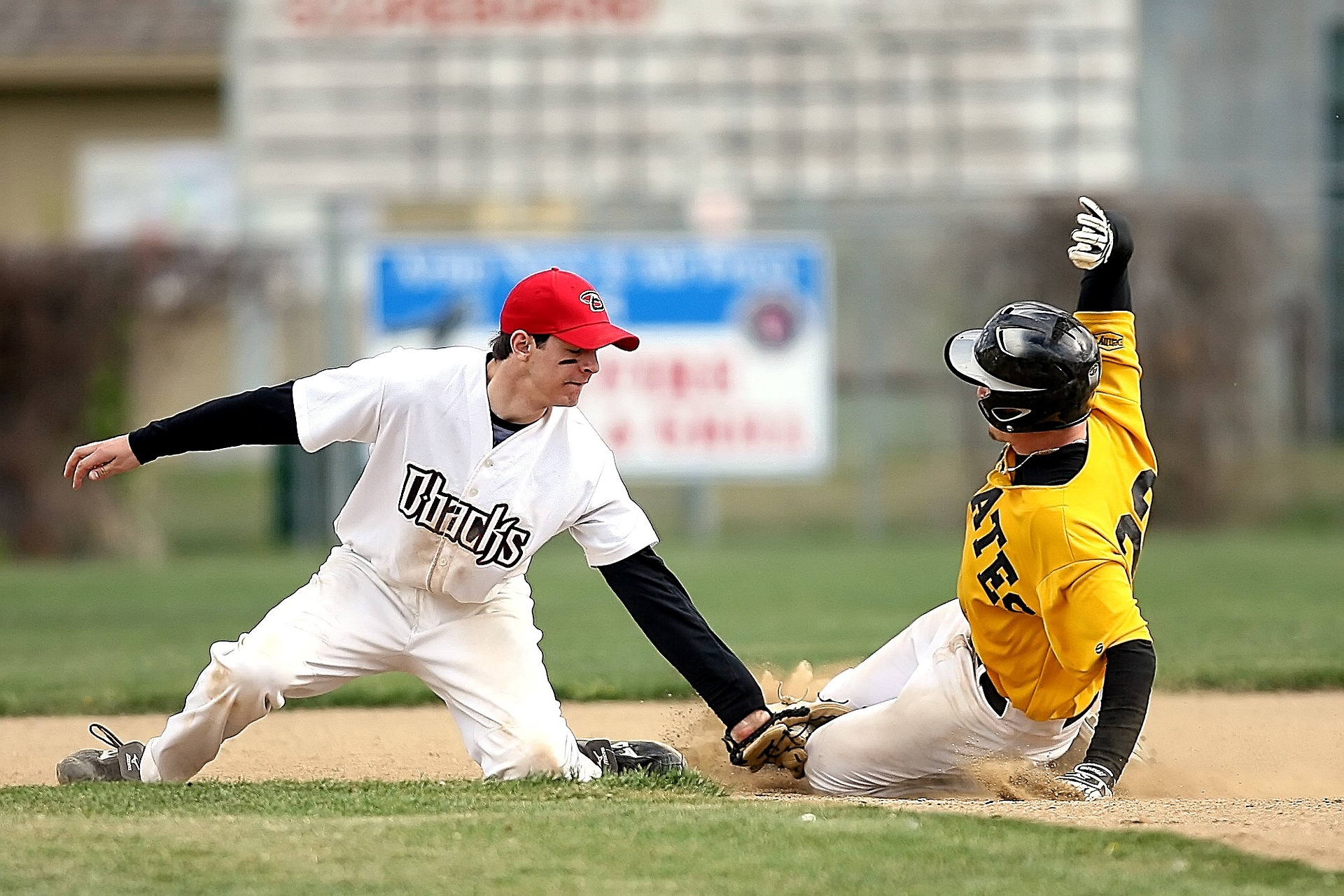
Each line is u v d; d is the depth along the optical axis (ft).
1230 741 74.08
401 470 55.06
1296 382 191.83
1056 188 212.64
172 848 45.60
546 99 230.68
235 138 231.91
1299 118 236.43
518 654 57.98
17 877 42.73
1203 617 115.24
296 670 56.39
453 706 58.13
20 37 290.97
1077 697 56.18
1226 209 190.29
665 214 211.41
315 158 231.30
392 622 57.41
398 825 48.67
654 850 45.42
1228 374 190.29
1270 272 191.31
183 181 296.51
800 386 178.60
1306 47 236.02
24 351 184.14
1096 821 48.78
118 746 61.26
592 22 229.86
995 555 55.06
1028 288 193.88
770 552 175.63
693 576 149.28
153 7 299.58
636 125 230.48
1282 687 87.61
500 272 177.88
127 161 296.30
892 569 152.66
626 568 57.06
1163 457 190.08
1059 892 41.34
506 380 54.44
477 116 230.68
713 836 46.96
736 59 230.07
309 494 187.93
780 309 178.40
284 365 193.77
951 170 229.45
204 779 65.31
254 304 189.98
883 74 230.07
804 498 214.07
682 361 178.60
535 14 230.27
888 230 195.31
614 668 94.58
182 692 86.84
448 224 230.68
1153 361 189.88
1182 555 162.09
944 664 59.21
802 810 50.96
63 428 184.85
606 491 56.54
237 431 54.34
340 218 205.05
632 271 178.19
